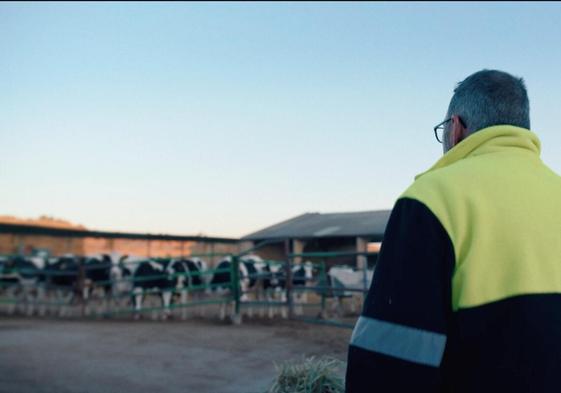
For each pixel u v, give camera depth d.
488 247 1.38
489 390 1.31
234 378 5.90
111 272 15.20
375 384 1.30
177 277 13.94
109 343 8.48
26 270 14.55
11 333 9.80
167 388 5.50
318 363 3.62
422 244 1.34
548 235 1.44
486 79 1.65
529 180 1.51
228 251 26.67
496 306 1.35
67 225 48.53
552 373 1.34
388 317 1.33
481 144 1.58
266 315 13.56
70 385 5.64
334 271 13.49
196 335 9.34
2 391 5.39
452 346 1.35
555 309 1.38
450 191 1.42
